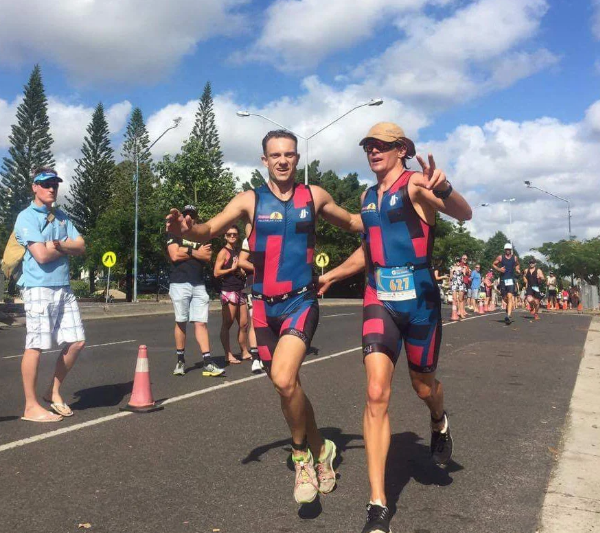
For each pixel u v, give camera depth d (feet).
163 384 24.12
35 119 197.16
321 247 153.48
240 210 12.42
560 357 31.71
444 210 11.53
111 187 209.56
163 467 14.11
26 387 18.28
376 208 12.20
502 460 14.78
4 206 195.62
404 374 26.61
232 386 23.71
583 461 14.52
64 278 18.69
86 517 11.31
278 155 12.25
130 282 141.38
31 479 13.23
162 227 135.33
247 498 12.34
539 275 60.54
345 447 15.81
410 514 11.58
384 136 12.00
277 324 12.35
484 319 59.06
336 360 30.81
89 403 20.79
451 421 18.42
